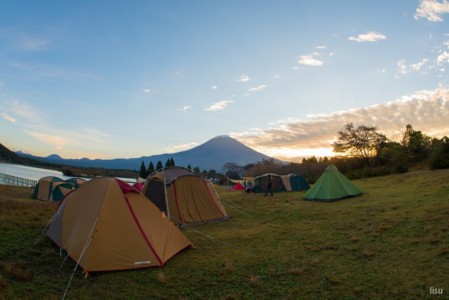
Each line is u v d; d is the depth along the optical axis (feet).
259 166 304.91
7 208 53.06
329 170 74.13
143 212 32.04
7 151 589.32
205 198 54.29
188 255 32.14
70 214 33.96
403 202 53.78
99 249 27.53
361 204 58.34
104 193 31.53
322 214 53.16
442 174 84.53
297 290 23.32
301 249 33.58
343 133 192.13
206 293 23.20
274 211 60.44
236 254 32.35
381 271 25.82
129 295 22.62
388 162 173.68
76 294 22.22
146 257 28.40
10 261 27.35
